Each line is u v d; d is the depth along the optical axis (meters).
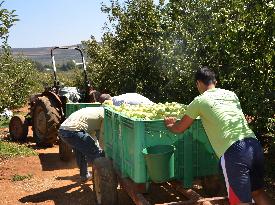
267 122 4.66
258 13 4.48
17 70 16.27
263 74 4.53
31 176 6.20
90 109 5.29
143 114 3.87
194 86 6.84
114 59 10.30
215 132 3.11
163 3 9.15
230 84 5.54
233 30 4.78
